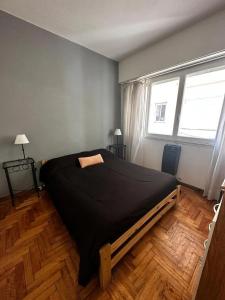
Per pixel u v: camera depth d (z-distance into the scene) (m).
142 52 2.90
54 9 1.88
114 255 1.20
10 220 1.86
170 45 2.44
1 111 2.11
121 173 2.21
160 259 1.35
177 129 2.85
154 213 1.65
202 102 2.57
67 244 1.51
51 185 2.09
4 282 1.16
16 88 2.18
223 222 0.63
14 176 2.37
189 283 1.15
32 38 2.20
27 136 2.40
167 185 1.83
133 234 1.40
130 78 3.24
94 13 1.95
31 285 1.14
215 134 2.42
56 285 1.14
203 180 2.58
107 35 2.45
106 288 1.12
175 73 2.71
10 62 2.08
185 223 1.81
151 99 3.27
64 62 2.61
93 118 3.28
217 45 1.95
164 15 1.98
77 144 3.10
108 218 1.20
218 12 1.88
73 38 2.55
